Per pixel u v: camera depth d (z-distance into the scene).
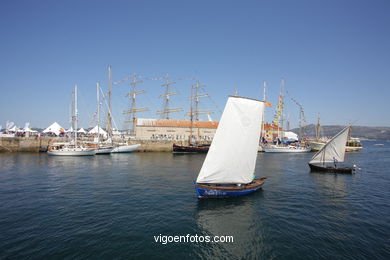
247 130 21.39
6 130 73.62
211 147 20.38
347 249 12.54
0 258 11.15
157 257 11.62
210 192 20.97
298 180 31.23
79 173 35.31
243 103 20.89
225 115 20.31
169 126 92.31
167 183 28.33
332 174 36.22
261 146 81.88
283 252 12.25
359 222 16.33
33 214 17.17
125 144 74.94
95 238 13.44
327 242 13.33
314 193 24.20
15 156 56.78
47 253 11.72
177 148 72.19
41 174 34.06
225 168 20.98
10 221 15.79
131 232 14.33
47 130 75.88
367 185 28.30
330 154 38.06
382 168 44.19
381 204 20.55
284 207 19.50
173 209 18.62
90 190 24.58
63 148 62.19
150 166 44.19
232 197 21.89
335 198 22.39
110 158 58.16
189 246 12.76
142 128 90.12
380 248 12.64
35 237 13.42
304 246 12.86
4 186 26.22
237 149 21.14
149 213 17.67
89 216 16.89
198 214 17.59
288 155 72.62
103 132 84.25
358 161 57.72
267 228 15.23
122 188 25.56
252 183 23.81
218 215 17.45
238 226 15.52
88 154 62.88
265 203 20.48
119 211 18.03
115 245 12.69
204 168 20.45
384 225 15.80
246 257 11.77
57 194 22.88
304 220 16.64
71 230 14.45
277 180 31.19
